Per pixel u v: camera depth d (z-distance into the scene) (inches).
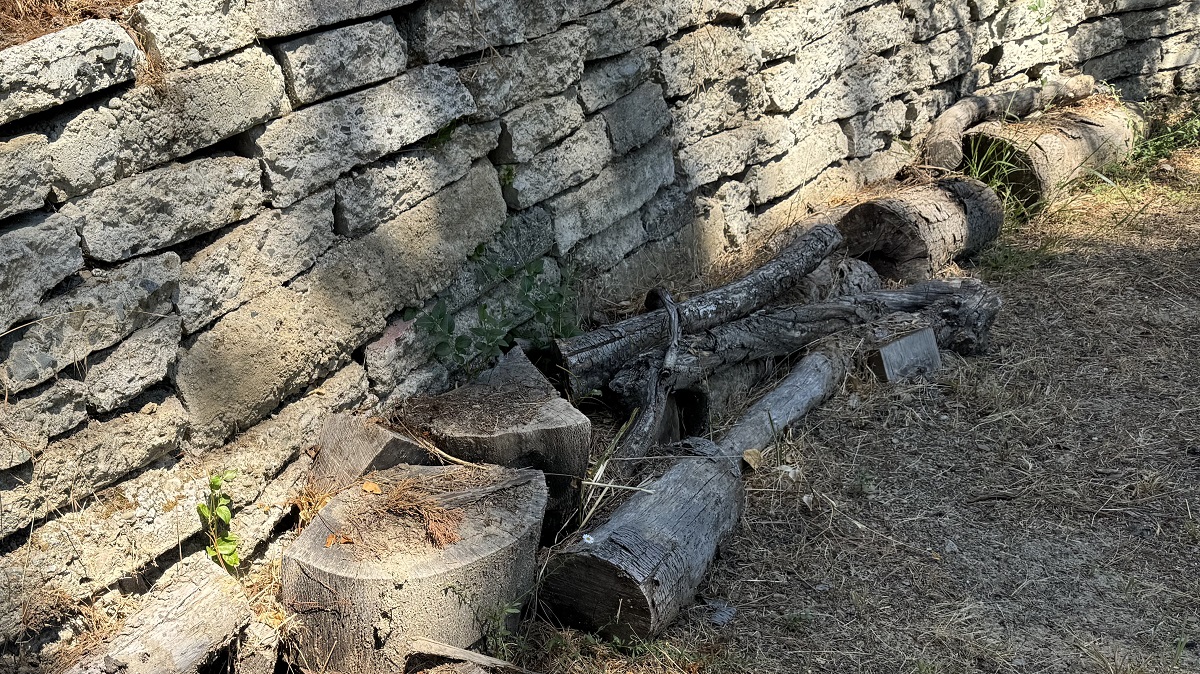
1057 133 285.0
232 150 133.0
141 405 120.6
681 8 211.8
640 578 130.3
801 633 140.5
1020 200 280.1
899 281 235.8
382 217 150.9
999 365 210.8
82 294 111.3
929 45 287.1
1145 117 326.0
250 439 133.6
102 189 113.8
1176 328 224.1
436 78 156.5
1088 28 336.2
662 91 211.0
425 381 160.6
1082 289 241.8
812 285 214.5
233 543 127.8
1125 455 181.3
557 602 136.6
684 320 183.9
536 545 130.2
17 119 105.3
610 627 134.6
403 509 130.0
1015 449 183.3
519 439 142.9
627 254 209.2
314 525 127.4
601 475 153.5
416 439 145.6
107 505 116.3
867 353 201.8
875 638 139.8
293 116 135.9
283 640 123.6
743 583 149.5
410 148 156.0
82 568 112.4
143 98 116.3
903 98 287.7
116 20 116.6
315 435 141.9
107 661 106.4
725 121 231.3
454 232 164.2
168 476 122.8
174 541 121.8
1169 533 161.5
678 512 144.7
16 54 102.3
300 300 138.9
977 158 280.2
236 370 130.0
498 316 176.4
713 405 184.2
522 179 177.5
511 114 173.6
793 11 239.6
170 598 114.2
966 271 252.1
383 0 146.0
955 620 143.0
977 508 168.2
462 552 122.4
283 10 131.0
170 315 121.5
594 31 189.3
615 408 172.4
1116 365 210.2
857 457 181.0
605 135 195.6
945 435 187.6
